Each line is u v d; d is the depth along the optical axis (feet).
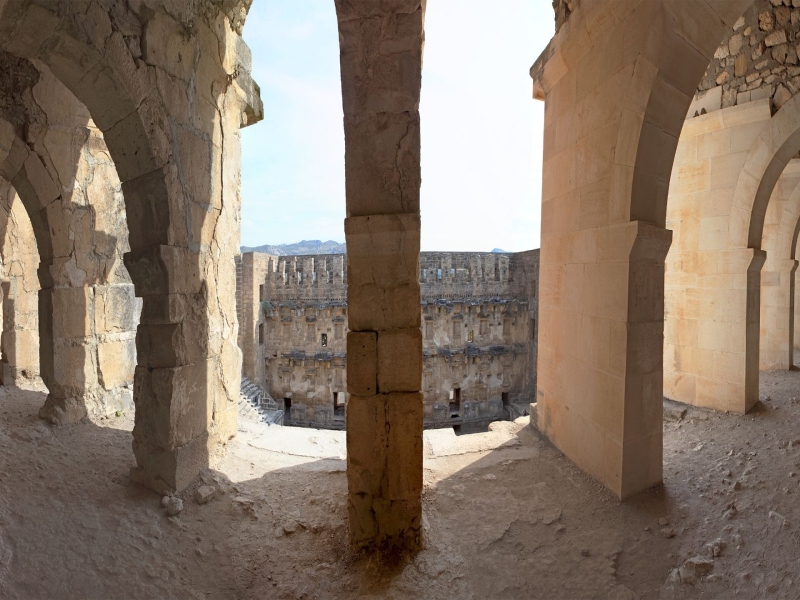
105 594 7.29
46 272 13.89
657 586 7.88
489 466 12.62
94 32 8.59
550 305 14.46
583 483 11.44
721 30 9.66
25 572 7.27
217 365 12.83
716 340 16.85
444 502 10.77
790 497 9.87
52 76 13.87
